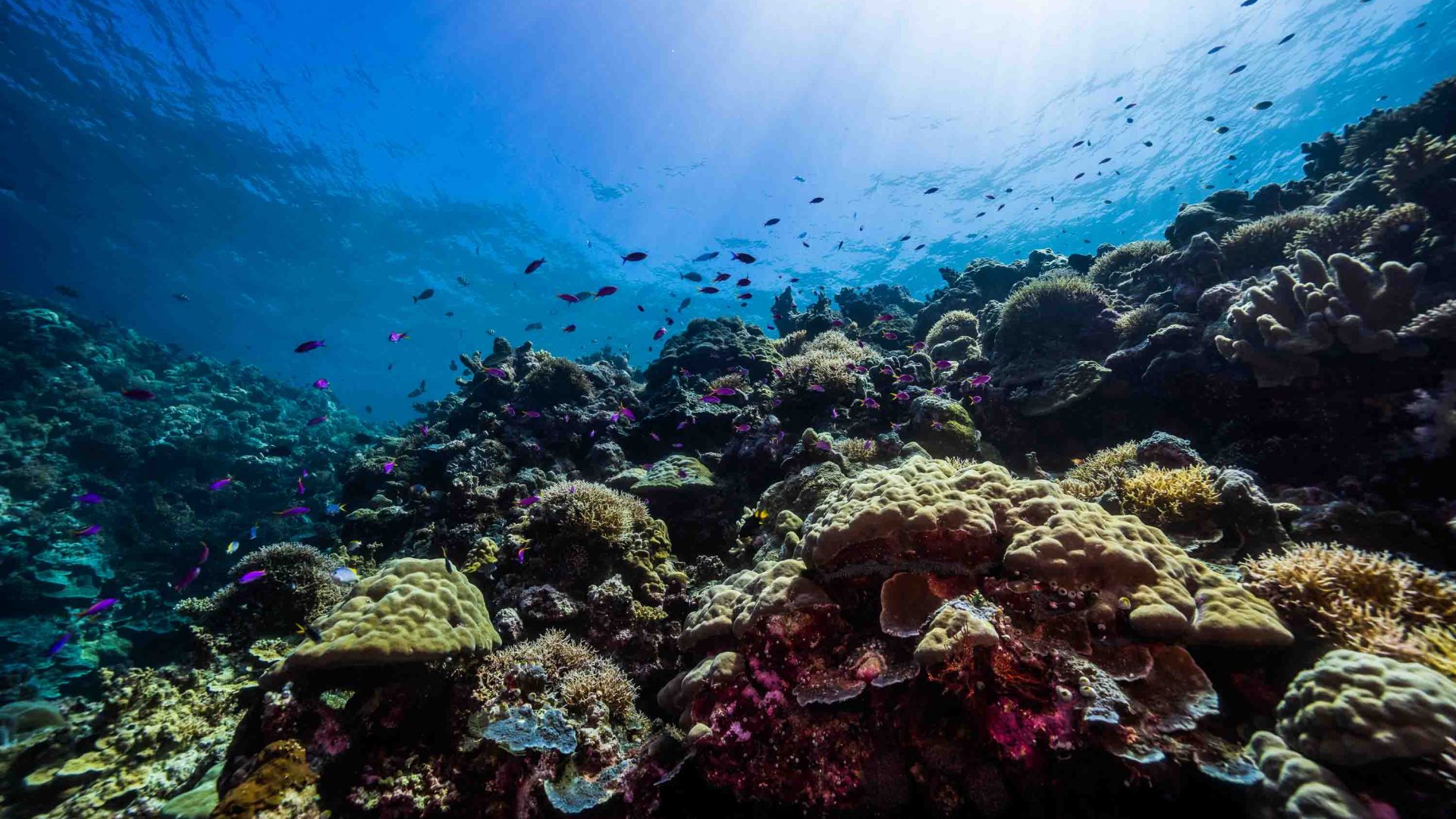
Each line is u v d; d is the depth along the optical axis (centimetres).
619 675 446
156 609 1226
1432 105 840
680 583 578
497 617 507
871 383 902
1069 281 854
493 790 346
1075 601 289
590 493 625
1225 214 1009
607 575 578
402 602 403
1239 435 604
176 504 1473
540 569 585
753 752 311
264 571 564
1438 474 450
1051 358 802
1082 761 247
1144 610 271
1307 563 329
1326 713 225
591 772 359
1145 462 561
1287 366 559
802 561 380
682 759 330
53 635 1047
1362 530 404
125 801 376
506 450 937
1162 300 815
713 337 1239
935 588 323
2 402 1484
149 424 1670
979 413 822
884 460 713
